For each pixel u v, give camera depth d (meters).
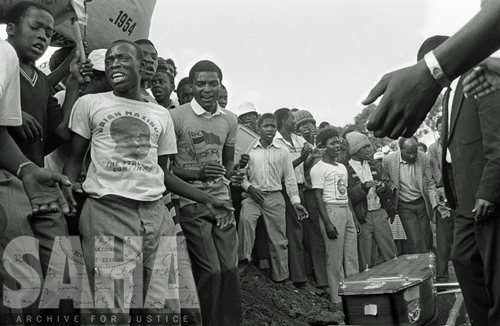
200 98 4.93
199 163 4.90
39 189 3.11
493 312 3.82
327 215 7.31
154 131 3.83
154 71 4.68
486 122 3.66
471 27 1.80
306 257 7.89
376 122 1.91
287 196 7.34
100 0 4.80
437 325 5.46
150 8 5.25
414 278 4.87
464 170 3.98
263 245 7.15
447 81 1.84
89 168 3.72
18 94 3.21
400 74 1.88
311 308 6.98
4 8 3.58
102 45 4.87
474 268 4.09
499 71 2.17
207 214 4.70
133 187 3.64
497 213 3.69
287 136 7.98
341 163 8.21
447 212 8.34
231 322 4.80
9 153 3.14
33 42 3.58
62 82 4.71
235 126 5.18
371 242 8.19
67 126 3.77
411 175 8.79
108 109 3.73
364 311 4.39
